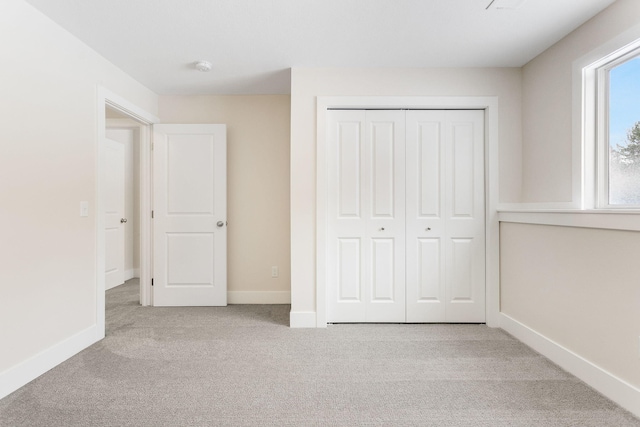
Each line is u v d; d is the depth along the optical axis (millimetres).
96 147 2564
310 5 2018
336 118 2953
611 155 2127
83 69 2439
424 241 2969
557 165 2459
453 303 2969
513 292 2711
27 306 1956
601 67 2170
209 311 3344
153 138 3514
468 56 2693
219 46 2525
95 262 2545
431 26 2252
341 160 2961
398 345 2484
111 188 4461
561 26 2242
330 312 2975
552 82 2514
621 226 1712
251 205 3662
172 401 1753
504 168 2893
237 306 3529
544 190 2602
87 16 2115
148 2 1979
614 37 1966
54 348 2139
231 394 1822
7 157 1844
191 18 2154
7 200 1841
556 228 2213
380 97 2896
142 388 1878
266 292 3660
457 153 2953
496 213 2896
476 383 1938
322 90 2900
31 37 1997
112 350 2389
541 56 2633
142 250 3541
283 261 3674
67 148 2275
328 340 2584
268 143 3658
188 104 3619
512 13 2096
